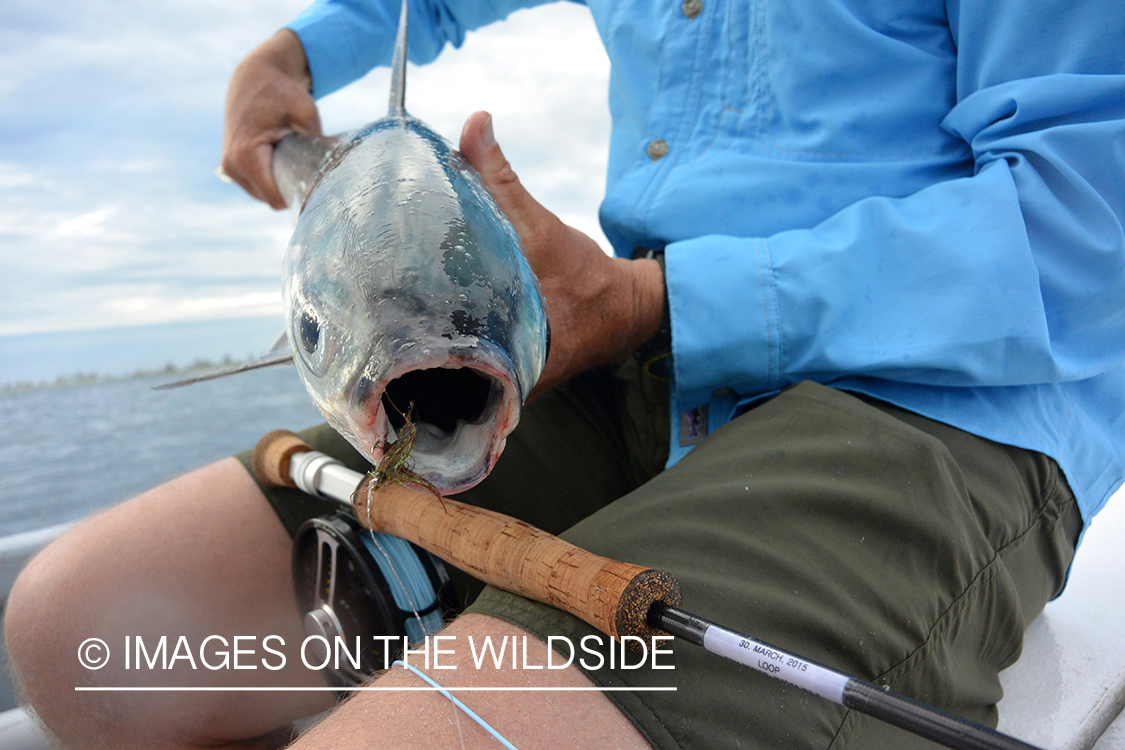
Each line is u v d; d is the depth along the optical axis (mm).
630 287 1331
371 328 844
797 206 1457
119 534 1395
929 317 1191
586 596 784
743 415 1229
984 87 1332
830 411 1122
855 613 916
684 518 992
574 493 1562
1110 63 1209
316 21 2648
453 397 932
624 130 1774
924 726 601
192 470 1585
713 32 1593
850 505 990
